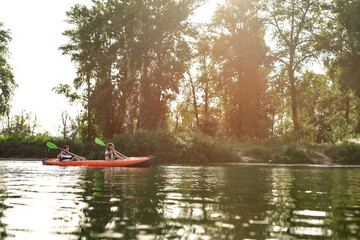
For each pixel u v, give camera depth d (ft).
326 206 13.15
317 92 160.25
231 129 111.34
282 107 137.18
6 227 9.30
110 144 48.96
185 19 103.91
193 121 154.51
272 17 113.39
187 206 12.77
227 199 14.70
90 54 106.32
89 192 16.84
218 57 115.03
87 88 111.96
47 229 9.08
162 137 74.54
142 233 8.63
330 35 108.37
